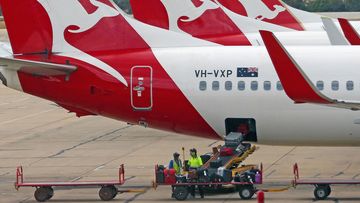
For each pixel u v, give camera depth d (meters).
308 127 96.44
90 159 112.44
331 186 94.75
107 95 99.25
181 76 98.25
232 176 90.50
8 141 127.81
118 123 142.25
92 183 90.69
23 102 172.38
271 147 117.38
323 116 95.44
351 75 95.38
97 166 107.75
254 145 101.94
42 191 90.81
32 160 112.81
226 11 116.19
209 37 115.81
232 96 97.38
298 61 96.50
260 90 96.75
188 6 115.12
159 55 99.12
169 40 100.75
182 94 98.12
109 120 145.62
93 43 100.31
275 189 92.25
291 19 127.75
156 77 98.50
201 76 97.94
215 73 97.88
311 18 130.88
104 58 99.50
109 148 120.06
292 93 86.25
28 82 100.06
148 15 115.44
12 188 96.94
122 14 101.00
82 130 136.25
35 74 98.69
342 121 95.25
